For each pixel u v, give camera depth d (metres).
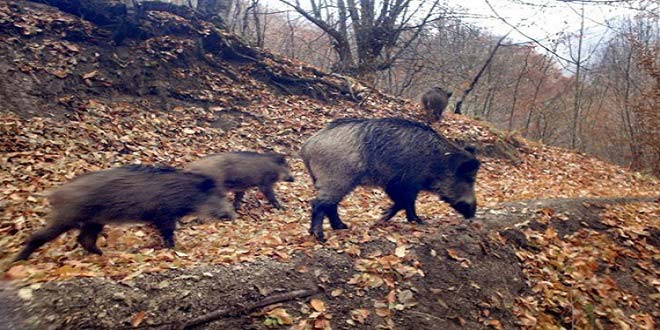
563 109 28.22
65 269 5.12
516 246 7.43
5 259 5.84
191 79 13.35
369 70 19.22
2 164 8.48
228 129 12.34
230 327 4.81
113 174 6.08
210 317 4.79
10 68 11.01
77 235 6.59
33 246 5.79
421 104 15.75
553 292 6.78
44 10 12.90
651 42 21.64
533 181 13.20
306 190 10.07
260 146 12.00
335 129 6.96
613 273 7.56
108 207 5.92
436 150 7.26
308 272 5.72
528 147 15.91
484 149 14.59
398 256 6.29
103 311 4.57
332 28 19.20
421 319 5.55
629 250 8.09
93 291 4.73
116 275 5.02
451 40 23.72
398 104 16.16
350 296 5.56
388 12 19.03
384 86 25.41
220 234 7.44
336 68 19.45
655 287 7.42
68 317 4.43
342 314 5.32
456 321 5.75
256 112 13.24
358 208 9.16
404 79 24.25
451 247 6.76
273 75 14.77
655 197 11.01
